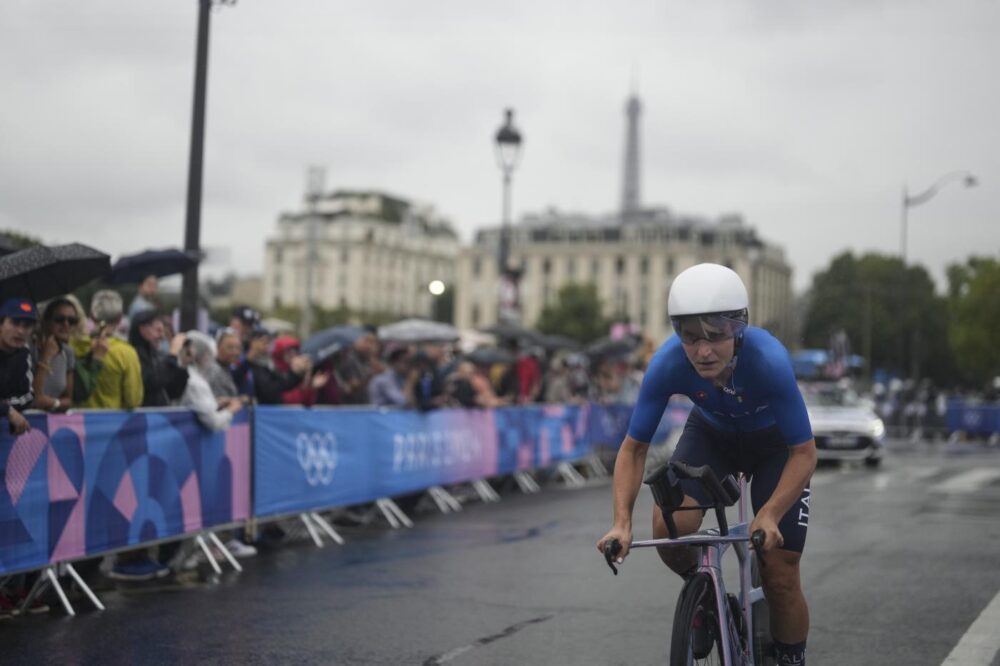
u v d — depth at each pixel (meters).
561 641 5.76
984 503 13.02
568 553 8.98
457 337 16.67
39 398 6.99
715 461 4.16
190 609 6.61
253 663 5.29
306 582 7.58
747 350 3.81
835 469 19.19
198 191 10.48
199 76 10.47
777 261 150.00
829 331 97.00
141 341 8.11
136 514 7.32
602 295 135.38
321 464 9.91
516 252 138.88
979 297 60.44
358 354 12.61
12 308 6.40
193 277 10.38
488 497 13.81
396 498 12.05
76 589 7.18
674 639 3.49
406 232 162.12
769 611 4.11
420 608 6.65
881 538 9.83
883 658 5.41
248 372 9.52
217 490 8.33
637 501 13.47
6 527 6.16
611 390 19.28
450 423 12.82
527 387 17.23
